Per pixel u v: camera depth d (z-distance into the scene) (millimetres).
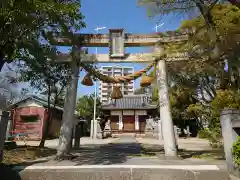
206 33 8219
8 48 7543
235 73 9359
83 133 34188
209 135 10484
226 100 8422
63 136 8367
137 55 9484
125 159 8141
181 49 8969
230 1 6645
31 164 7098
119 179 5766
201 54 9000
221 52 8633
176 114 23797
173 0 7207
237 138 5641
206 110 11281
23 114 23766
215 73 10625
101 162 7445
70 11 6848
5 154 8656
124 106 35688
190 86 12461
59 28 8031
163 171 5902
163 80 9156
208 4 7188
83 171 5965
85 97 37656
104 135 28891
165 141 8633
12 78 10500
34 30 7258
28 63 10328
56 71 11805
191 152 10641
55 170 6125
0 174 6043
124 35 9484
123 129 35438
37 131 23234
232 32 7730
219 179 5664
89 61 9328
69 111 8625
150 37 9430
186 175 5762
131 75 9688
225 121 6090
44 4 6102
